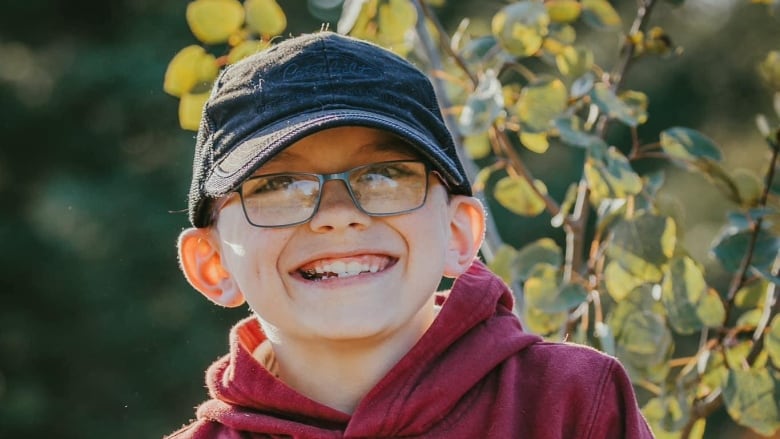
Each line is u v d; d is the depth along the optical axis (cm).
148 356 1205
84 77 1227
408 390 263
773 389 316
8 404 1233
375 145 255
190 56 347
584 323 340
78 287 1207
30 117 1252
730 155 1253
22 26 1297
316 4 1207
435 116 269
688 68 1323
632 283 323
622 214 343
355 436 261
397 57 273
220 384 281
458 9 1282
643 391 669
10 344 1245
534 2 348
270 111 258
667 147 340
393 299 255
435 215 261
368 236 253
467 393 271
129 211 1184
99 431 1227
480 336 275
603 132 355
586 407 270
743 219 339
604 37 1223
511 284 362
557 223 359
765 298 343
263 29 354
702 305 320
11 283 1241
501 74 376
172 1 1238
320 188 252
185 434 286
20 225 1248
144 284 1196
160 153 1213
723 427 1148
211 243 277
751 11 1296
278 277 255
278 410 271
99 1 1284
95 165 1251
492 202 1195
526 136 349
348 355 264
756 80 1292
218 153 264
